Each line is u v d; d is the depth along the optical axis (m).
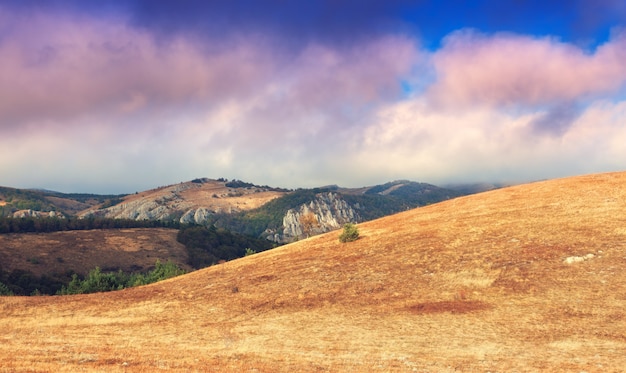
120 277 80.44
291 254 53.16
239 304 36.06
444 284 34.72
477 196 73.94
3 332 29.61
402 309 31.17
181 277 52.75
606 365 19.06
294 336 26.97
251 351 23.41
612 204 49.69
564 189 63.03
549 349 22.14
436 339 24.92
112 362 20.00
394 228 57.78
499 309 29.16
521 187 74.12
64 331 30.02
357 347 24.00
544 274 33.34
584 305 27.92
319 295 35.78
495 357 21.22
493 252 39.25
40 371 17.05
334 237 60.34
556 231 42.09
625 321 25.14
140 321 33.16
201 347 24.67
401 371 19.14
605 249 35.84
